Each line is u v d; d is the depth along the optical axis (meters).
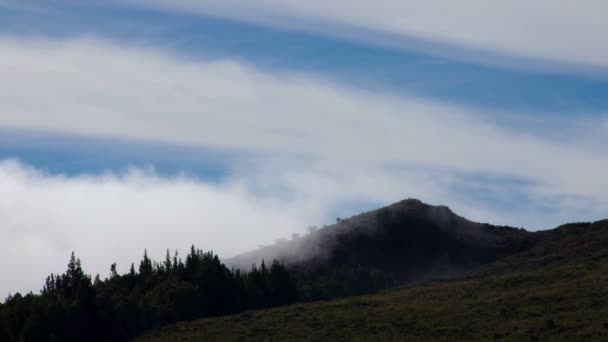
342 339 91.25
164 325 105.44
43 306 103.62
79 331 99.88
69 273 116.94
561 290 101.75
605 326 84.75
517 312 95.19
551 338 83.81
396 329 93.69
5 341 94.94
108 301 104.75
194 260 125.69
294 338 92.75
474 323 92.94
